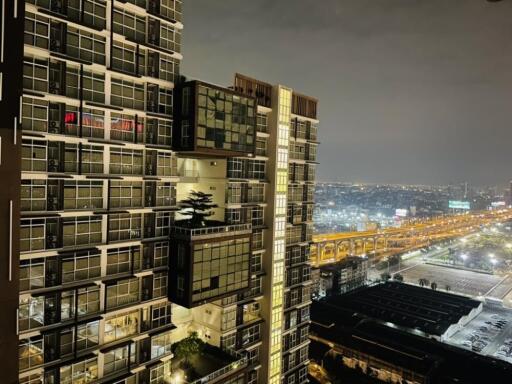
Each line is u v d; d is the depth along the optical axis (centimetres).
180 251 3769
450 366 7700
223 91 3984
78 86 3102
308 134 5578
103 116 3291
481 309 13325
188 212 4128
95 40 3192
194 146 3684
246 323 4822
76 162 3119
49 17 2884
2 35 2552
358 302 11975
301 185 5531
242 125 4272
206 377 3994
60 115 2984
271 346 5012
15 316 2714
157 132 3716
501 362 8100
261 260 4981
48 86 2939
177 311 4678
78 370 3169
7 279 2664
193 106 3678
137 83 3544
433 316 11338
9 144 2634
